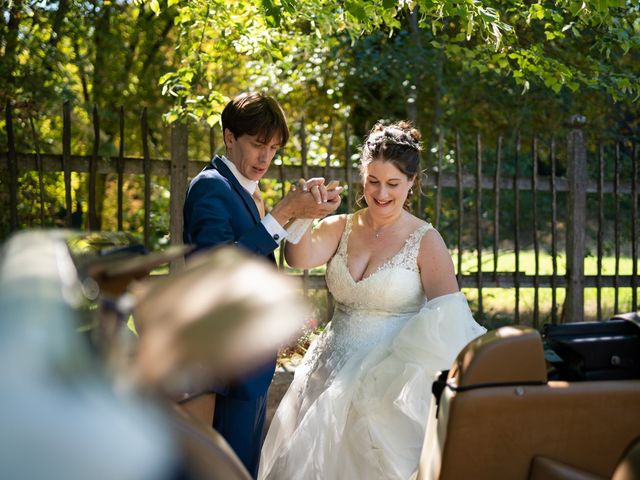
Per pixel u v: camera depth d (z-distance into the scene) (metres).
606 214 8.80
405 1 4.76
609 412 1.63
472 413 1.58
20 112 6.74
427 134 9.22
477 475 1.61
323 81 9.05
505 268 9.34
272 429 3.21
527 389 1.60
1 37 7.20
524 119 9.05
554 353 1.85
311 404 3.07
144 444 0.59
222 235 2.54
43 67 7.60
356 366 2.97
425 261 3.10
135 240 1.37
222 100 5.41
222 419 2.49
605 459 1.64
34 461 0.53
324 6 5.73
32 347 0.62
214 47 5.77
